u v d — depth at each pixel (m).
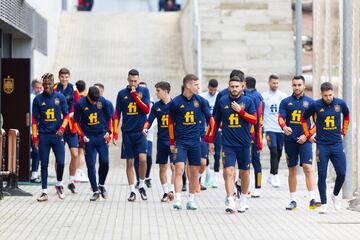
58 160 35.03
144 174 35.41
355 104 37.75
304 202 35.06
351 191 36.16
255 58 59.66
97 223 28.83
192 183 32.59
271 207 33.47
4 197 36.00
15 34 48.97
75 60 65.31
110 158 52.41
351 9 35.50
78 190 39.16
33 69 51.94
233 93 30.91
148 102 35.28
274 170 40.75
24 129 41.69
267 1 61.03
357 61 36.91
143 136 35.09
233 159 31.39
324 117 31.19
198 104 32.16
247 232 27.06
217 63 59.16
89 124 34.84
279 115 32.66
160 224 28.69
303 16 63.62
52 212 31.52
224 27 60.34
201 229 27.62
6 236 26.11
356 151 36.97
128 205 33.75
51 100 34.53
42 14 57.12
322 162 31.31
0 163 35.19
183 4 68.06
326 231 27.30
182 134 32.22
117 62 65.12
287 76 59.25
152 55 66.69
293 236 26.30
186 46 63.97
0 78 38.66
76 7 93.19
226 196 34.19
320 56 45.25
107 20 73.31
